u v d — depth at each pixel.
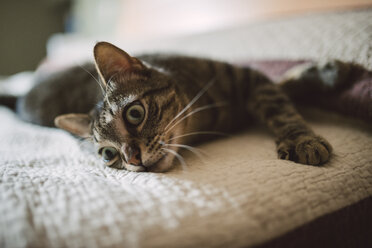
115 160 0.32
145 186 0.24
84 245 0.19
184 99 0.34
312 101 0.39
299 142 0.29
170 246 0.19
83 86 0.45
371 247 0.26
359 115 0.32
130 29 1.12
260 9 0.61
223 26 0.63
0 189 0.23
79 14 1.44
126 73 0.34
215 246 0.19
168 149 0.30
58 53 1.01
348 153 0.28
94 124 0.34
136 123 0.30
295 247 0.22
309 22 0.43
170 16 0.89
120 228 0.20
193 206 0.21
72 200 0.22
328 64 0.35
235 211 0.21
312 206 0.23
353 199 0.24
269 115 0.36
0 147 0.37
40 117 0.47
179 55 0.44
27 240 0.19
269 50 0.45
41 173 0.27
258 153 0.30
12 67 1.43
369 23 0.35
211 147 0.34
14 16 1.39
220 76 0.41
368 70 0.31
